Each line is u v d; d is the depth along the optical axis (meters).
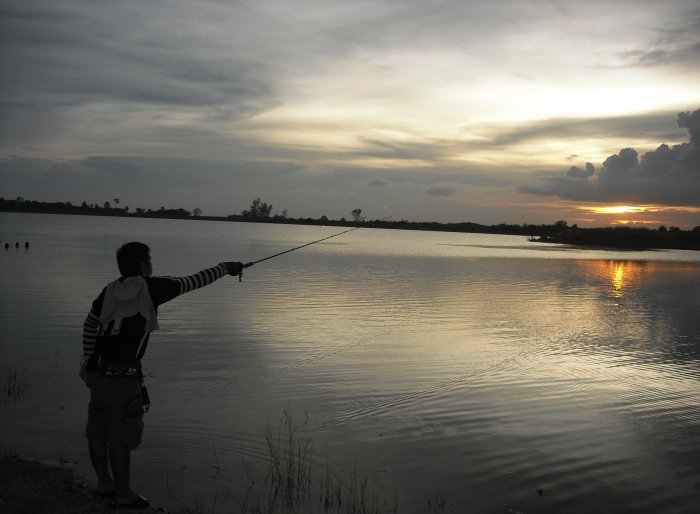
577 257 54.03
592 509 5.64
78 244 48.03
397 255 49.56
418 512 5.45
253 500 5.54
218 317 15.22
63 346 11.23
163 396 8.48
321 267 33.84
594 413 8.31
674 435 7.53
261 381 9.43
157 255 41.44
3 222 122.88
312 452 6.68
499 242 103.50
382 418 7.88
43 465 5.74
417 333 13.94
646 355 12.12
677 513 5.60
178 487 5.71
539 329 14.98
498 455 6.79
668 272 37.09
